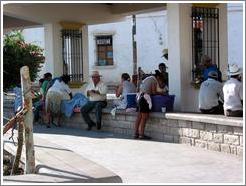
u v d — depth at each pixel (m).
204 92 10.04
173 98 11.10
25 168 7.13
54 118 13.78
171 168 7.80
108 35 31.25
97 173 6.27
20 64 18.66
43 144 8.57
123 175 7.37
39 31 31.33
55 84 13.59
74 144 10.37
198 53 11.84
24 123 6.99
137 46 30.64
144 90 10.82
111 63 31.36
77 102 13.12
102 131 12.36
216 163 8.07
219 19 12.22
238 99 9.10
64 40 16.02
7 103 15.81
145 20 30.47
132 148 9.73
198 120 9.42
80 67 16.53
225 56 12.40
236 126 8.53
